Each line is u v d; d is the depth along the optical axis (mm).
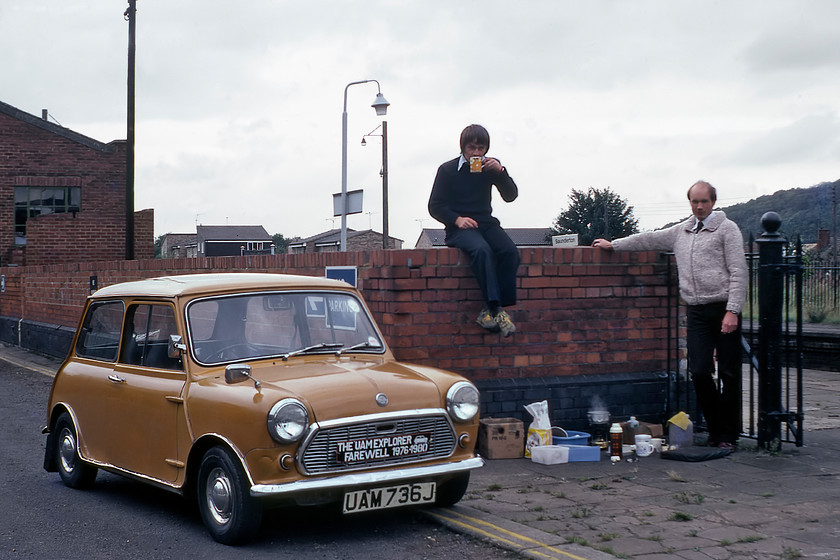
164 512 6422
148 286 6680
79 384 7074
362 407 5348
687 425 8312
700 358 8000
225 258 11867
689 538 5312
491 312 7941
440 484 6047
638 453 7887
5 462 8406
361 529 5789
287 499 5285
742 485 6742
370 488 5375
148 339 6398
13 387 14086
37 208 28031
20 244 27859
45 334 19031
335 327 6453
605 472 7270
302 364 6027
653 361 8883
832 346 15430
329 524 5926
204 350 5973
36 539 5703
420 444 5543
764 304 8039
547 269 8453
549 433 7926
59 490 7219
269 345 6145
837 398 11898
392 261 7949
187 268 13102
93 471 7164
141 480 6258
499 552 5223
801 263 8094
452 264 8125
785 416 8047
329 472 5242
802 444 8164
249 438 5203
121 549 5441
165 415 5949
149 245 26750
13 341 21906
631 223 57031
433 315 8086
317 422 5199
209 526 5559
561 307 8523
